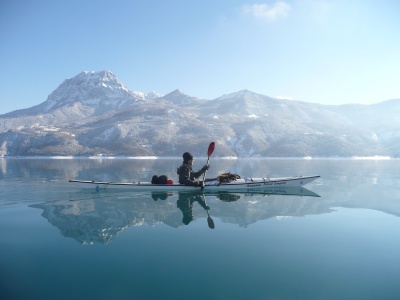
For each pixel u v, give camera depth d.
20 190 12.38
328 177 19.59
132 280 4.10
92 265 4.59
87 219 7.46
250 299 3.63
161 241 5.71
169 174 20.86
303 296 3.69
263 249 5.26
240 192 12.11
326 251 5.16
